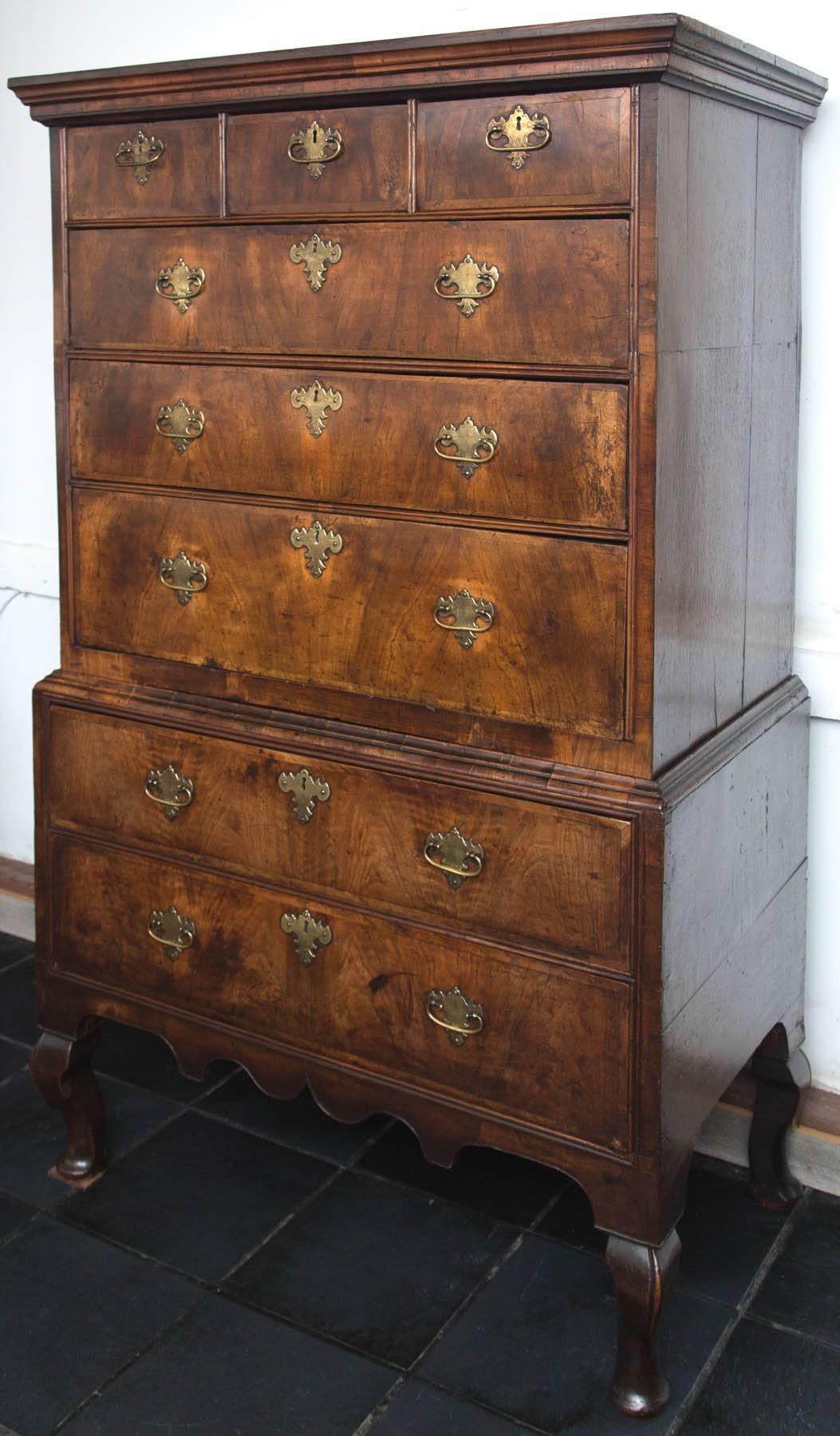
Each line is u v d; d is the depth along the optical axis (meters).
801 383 2.30
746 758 2.08
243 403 2.08
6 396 3.20
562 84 1.73
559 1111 1.98
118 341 2.20
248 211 2.03
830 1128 2.46
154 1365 2.09
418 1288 2.24
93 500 2.28
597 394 1.78
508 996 1.99
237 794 2.20
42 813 2.44
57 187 2.21
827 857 2.45
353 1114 2.20
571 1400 2.02
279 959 2.22
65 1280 2.26
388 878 2.07
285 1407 2.01
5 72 3.05
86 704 2.33
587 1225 2.39
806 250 2.26
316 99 1.91
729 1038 2.13
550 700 1.90
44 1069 2.47
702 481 1.90
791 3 2.22
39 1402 2.02
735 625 2.09
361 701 2.07
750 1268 2.29
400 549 1.98
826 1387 2.04
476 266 1.84
